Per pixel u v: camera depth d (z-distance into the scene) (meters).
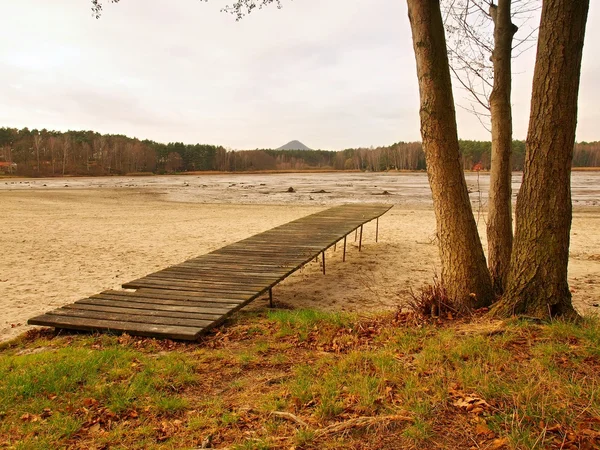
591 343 3.45
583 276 7.91
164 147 120.25
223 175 102.81
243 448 2.46
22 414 2.89
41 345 4.33
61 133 116.62
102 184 52.16
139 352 3.99
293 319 4.92
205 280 6.06
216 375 3.51
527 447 2.29
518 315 4.10
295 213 19.53
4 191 34.47
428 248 11.03
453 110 4.70
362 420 2.64
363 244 11.72
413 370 3.29
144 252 10.44
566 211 4.04
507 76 5.37
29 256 9.96
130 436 2.67
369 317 5.00
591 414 2.54
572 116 3.86
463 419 2.61
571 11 3.68
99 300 5.30
